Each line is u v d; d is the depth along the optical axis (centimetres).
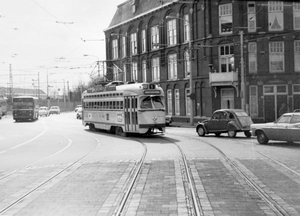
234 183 916
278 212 659
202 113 3716
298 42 3347
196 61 3741
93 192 855
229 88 3469
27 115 5119
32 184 973
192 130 3017
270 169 1102
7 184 988
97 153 1617
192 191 833
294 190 830
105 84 2931
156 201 756
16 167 1300
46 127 3791
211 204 722
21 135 2839
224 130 2239
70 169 1192
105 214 673
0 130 3428
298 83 3331
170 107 4247
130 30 5025
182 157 1402
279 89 3359
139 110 2288
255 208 689
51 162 1382
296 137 1634
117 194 828
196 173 1062
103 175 1070
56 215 676
